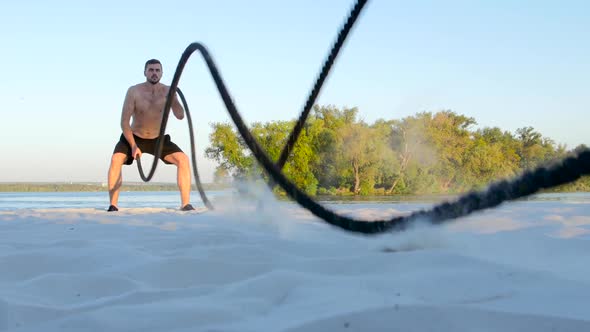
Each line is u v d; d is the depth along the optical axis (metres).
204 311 1.81
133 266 2.57
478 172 32.16
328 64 3.40
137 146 8.16
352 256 2.66
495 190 1.87
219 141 36.69
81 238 3.80
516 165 31.42
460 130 32.31
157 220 5.16
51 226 4.67
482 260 2.41
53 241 3.46
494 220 4.56
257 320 1.73
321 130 37.50
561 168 1.59
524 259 2.75
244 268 2.55
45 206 15.89
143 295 2.08
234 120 3.04
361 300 1.84
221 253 2.93
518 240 3.28
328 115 38.16
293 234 3.95
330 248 3.19
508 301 1.88
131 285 2.28
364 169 36.19
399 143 34.16
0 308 1.89
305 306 1.84
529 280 2.13
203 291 2.14
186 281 2.42
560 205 7.38
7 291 2.17
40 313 1.90
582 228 4.06
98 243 3.39
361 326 1.56
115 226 4.46
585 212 5.57
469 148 32.09
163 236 3.81
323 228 4.32
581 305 1.80
